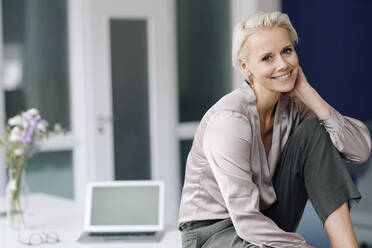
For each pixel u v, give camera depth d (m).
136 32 4.52
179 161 4.81
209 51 4.92
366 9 5.68
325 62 5.43
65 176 4.34
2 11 4.05
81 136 4.34
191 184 1.85
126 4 4.44
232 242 1.74
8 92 4.09
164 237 2.14
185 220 1.86
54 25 4.27
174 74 4.69
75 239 2.14
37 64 4.21
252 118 1.77
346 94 5.60
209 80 4.93
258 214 1.65
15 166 2.36
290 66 1.74
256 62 1.74
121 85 4.48
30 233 2.27
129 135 4.53
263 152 1.83
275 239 1.65
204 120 1.79
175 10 4.74
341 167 1.80
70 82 4.35
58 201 2.90
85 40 4.30
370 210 3.19
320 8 5.37
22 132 2.34
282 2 5.16
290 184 1.88
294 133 1.87
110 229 2.19
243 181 1.65
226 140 1.65
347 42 5.57
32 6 4.18
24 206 2.36
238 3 5.00
